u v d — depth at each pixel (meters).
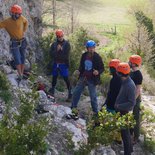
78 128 8.14
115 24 44.59
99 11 50.34
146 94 15.07
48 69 11.91
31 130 4.75
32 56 11.67
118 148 8.19
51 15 36.53
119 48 26.70
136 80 7.78
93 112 8.80
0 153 4.47
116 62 7.66
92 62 8.49
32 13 13.16
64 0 45.16
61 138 7.41
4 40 9.98
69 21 35.34
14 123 5.23
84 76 8.64
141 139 9.02
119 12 50.34
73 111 8.47
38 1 13.79
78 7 50.19
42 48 12.66
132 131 8.48
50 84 10.77
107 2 55.31
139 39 26.11
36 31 13.46
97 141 5.87
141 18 28.64
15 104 7.38
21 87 8.48
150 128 9.82
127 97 7.23
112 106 7.79
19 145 4.56
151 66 24.12
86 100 10.20
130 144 7.64
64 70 9.72
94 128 6.12
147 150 8.72
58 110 8.52
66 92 10.69
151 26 28.50
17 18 8.51
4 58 9.60
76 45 12.93
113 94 7.70
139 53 24.42
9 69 9.20
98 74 8.52
